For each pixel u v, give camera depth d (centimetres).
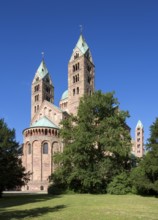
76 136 6106
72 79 11581
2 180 5122
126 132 6362
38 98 13100
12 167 5403
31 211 2902
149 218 2408
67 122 6694
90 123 6469
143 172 5269
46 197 5059
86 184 5878
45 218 2381
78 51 11675
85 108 6512
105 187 6203
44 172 9006
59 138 9412
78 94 11225
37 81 13300
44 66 13650
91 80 11762
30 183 8925
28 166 9131
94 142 6131
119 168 6250
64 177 6266
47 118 10194
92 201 4069
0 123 5584
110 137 6106
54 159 6397
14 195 6038
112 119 6316
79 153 6012
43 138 9181
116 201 4075
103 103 6494
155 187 4962
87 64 11638
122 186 5862
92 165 6125
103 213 2698
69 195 5597
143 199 4475
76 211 2853
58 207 3272
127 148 6109
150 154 5131
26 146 9325
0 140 5434
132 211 2886
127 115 6562
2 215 2616
